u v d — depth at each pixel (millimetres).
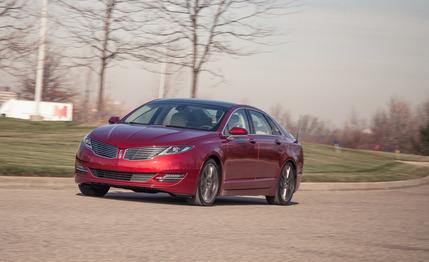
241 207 13766
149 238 8773
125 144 12734
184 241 8758
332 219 12664
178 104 14539
